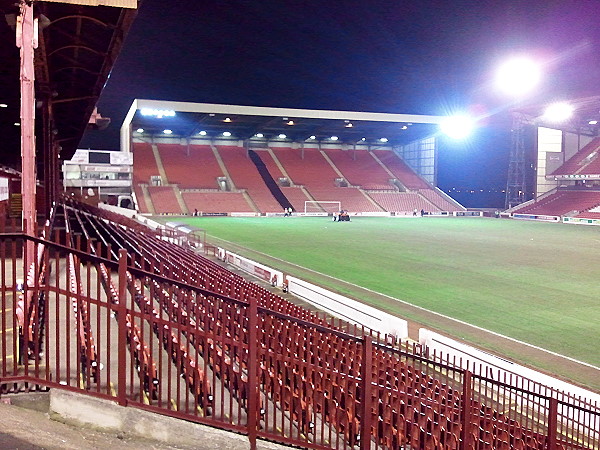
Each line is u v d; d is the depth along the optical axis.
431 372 11.70
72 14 10.20
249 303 5.24
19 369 5.58
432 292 20.62
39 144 30.36
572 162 66.38
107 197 58.81
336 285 21.98
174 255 16.36
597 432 9.35
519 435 8.25
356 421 6.42
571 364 12.60
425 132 73.62
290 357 6.27
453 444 7.07
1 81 16.05
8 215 20.97
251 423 5.29
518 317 16.88
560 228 50.12
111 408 5.05
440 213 69.69
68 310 5.15
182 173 71.00
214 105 53.47
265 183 72.56
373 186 76.25
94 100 19.09
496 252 32.16
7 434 4.26
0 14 9.56
